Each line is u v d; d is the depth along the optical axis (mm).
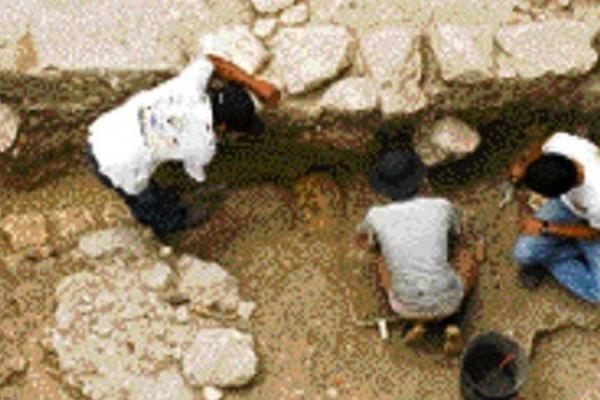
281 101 4121
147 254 4184
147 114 3660
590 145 3768
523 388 4020
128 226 4266
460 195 4367
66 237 4238
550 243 4016
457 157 4234
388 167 3781
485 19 4254
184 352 3965
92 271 4141
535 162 3590
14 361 3986
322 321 4141
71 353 3961
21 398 3936
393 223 3779
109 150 3686
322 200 4383
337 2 4312
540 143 4086
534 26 4223
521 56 4152
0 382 3961
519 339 4086
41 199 4344
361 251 4277
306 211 4371
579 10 4270
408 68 4176
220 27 4270
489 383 3910
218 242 4309
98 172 3793
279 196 4406
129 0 4301
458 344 3953
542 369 4070
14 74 4129
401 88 4148
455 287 3842
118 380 3912
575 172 3551
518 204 4340
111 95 4203
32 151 4273
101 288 4082
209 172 4383
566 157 3572
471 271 4109
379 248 4125
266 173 4410
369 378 4027
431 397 3986
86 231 4258
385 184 3805
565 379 4047
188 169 3791
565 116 4344
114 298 4062
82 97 4199
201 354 3949
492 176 4395
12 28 4227
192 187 4395
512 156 4414
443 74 4125
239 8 4312
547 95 4215
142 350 3967
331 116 4156
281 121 4164
